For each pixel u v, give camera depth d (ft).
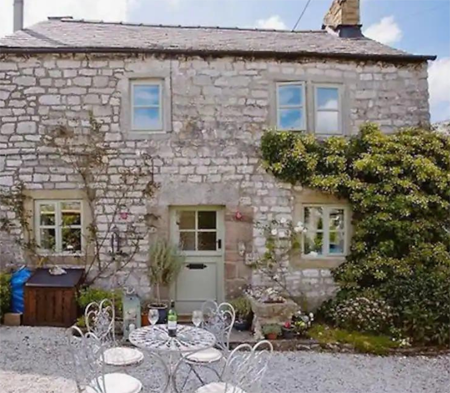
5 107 24.02
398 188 23.54
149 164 24.23
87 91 24.16
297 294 24.41
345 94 25.31
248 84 24.63
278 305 20.49
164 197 24.27
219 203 24.36
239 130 24.52
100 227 24.18
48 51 23.63
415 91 25.68
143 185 24.22
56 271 23.06
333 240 25.07
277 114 24.99
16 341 19.40
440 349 19.62
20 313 22.16
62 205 24.41
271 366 17.47
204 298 24.98
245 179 24.44
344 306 22.08
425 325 19.90
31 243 24.06
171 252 23.77
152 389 14.93
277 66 24.82
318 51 24.81
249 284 24.36
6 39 25.23
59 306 21.85
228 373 12.21
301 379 16.24
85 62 24.17
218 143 24.47
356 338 19.94
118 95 24.20
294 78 24.90
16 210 24.02
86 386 11.79
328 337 20.12
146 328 14.21
